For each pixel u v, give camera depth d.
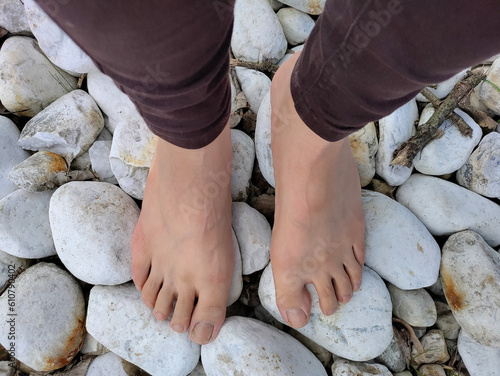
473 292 0.80
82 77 0.98
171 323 0.74
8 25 0.98
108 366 0.79
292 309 0.75
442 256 0.87
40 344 0.76
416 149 0.89
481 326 0.79
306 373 0.74
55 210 0.80
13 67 0.92
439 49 0.37
